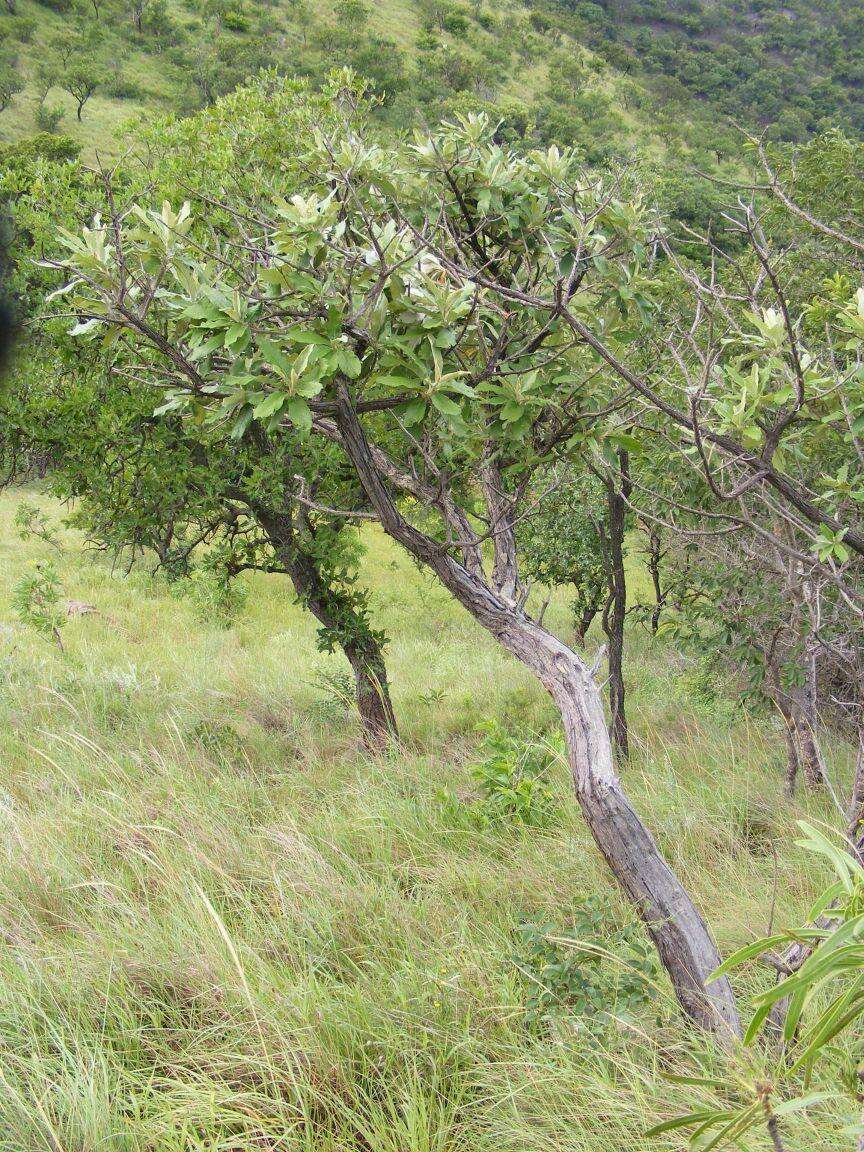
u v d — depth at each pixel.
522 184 3.56
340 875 4.58
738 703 7.22
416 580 18.78
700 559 6.80
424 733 8.90
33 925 4.28
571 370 3.55
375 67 118.75
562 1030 3.22
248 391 2.80
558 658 3.49
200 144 7.78
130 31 123.00
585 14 186.12
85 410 7.01
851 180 7.83
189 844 4.79
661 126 119.38
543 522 11.05
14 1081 3.11
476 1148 2.81
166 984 3.71
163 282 3.01
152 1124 2.91
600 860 4.68
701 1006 3.05
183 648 12.73
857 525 4.04
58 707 8.39
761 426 3.04
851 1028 2.89
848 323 2.76
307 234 2.83
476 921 4.16
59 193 6.84
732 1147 2.45
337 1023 3.28
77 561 17.73
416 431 3.65
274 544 8.59
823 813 5.31
